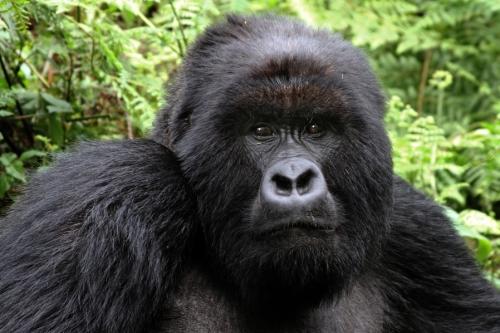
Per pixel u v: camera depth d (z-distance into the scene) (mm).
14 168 12828
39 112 13773
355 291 10641
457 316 11039
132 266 9203
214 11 14578
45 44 13688
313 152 9375
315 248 8945
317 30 10516
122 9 13867
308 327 10094
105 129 14562
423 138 14961
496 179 15570
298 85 9219
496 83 20438
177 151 9977
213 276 9992
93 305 9039
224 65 9750
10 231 9711
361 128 9578
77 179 9602
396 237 10953
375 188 9805
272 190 8781
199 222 9789
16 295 9094
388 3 20188
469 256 11352
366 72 10133
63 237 9219
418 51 21031
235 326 9961
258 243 9242
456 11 20469
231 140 9430
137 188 9453
